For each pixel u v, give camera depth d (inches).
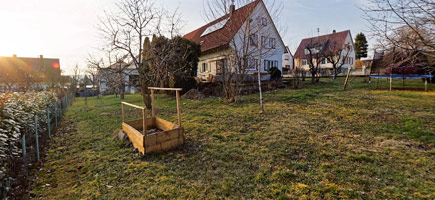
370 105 318.7
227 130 213.6
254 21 455.5
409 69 523.2
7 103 127.1
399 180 110.8
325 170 124.0
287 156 146.4
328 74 1116.5
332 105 328.8
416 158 135.3
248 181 115.5
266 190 106.0
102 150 168.9
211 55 719.1
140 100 528.4
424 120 222.8
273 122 238.4
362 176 116.0
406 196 96.9
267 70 759.1
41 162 147.2
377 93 454.6
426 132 182.4
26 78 601.6
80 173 129.8
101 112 358.9
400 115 249.1
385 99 370.3
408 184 106.7
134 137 168.9
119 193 106.9
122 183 116.4
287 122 235.9
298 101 378.9
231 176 121.3
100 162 144.6
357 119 237.9
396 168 123.6
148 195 104.2
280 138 182.4
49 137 207.2
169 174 125.0
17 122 126.0
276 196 100.8
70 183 118.0
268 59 762.2
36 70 1075.9
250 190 106.7
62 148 175.9
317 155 145.9
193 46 527.5
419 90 485.7
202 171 128.1
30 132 148.6
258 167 131.5
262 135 193.9
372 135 183.2
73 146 180.9
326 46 1102.4
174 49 365.7
